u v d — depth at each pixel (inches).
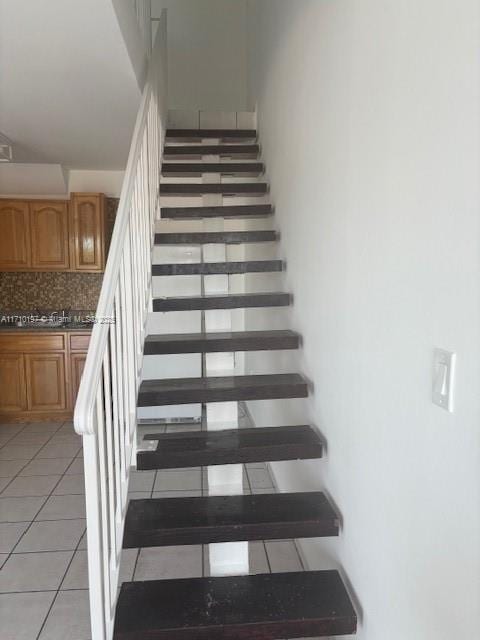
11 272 205.3
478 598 39.2
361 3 63.3
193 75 198.4
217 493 99.1
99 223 197.0
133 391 81.3
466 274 39.8
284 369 124.0
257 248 168.1
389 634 57.1
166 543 73.5
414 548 50.4
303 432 90.7
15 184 193.6
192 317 188.9
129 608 66.9
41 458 157.8
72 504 127.3
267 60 144.3
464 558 41.1
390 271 54.9
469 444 39.9
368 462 63.4
